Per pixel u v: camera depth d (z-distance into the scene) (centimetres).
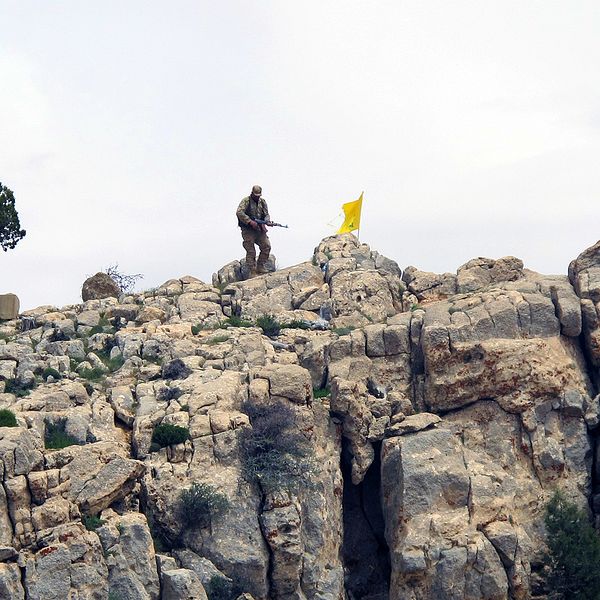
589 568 7481
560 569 7525
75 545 6919
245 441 7562
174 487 7431
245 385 7881
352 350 8281
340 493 7800
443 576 7456
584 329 8288
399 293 8944
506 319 8219
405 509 7644
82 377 8256
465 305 8306
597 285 8331
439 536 7544
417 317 8362
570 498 7869
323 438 7888
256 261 9306
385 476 7819
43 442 7462
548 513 7662
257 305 8938
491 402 8056
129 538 7094
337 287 8894
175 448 7544
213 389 7812
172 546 7369
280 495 7444
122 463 7281
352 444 7925
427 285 8950
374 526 7975
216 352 8288
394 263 9225
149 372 8194
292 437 7669
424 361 8200
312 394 7912
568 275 8588
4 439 7100
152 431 7644
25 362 8288
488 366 8069
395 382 8250
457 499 7681
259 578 7325
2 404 7869
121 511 7288
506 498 7731
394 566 7612
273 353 8281
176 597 7031
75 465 7231
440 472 7706
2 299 9194
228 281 9312
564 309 8238
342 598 7569
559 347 8188
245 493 7456
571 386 8069
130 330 8638
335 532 7681
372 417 7962
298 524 7419
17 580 6794
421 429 7894
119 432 7781
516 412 8006
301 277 9050
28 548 6925
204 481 7456
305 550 7494
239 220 9269
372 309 8794
